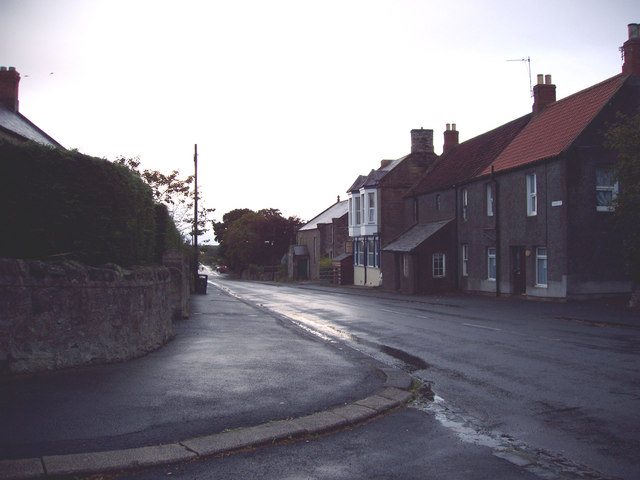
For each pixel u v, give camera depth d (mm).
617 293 21359
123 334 8711
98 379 7309
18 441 4980
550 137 23766
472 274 29172
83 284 7996
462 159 33531
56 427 5375
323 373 8289
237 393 6902
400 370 8828
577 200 21156
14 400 6223
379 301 26734
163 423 5621
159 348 10188
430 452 5082
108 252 8930
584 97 24047
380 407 6484
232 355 9602
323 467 4707
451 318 17438
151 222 11273
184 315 15852
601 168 21469
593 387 7508
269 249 82000
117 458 4656
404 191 41312
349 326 15812
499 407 6664
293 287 46031
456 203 31031
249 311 19234
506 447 5203
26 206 8109
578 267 21094
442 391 7574
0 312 7188
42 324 7559
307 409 6309
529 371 8711
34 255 8117
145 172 30859
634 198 17094
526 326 14766
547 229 22188
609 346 11016
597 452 4996
